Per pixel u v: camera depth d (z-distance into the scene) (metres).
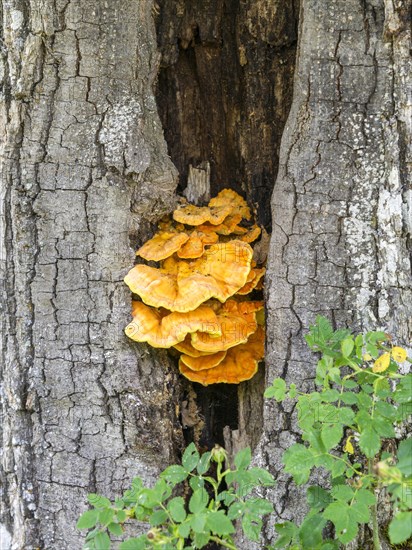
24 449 1.83
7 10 1.76
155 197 1.84
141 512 1.55
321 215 1.78
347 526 1.51
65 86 1.77
